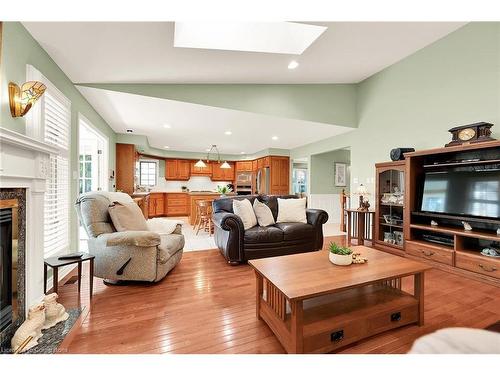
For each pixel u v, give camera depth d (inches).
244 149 301.4
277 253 123.0
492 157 105.3
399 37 125.7
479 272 96.8
